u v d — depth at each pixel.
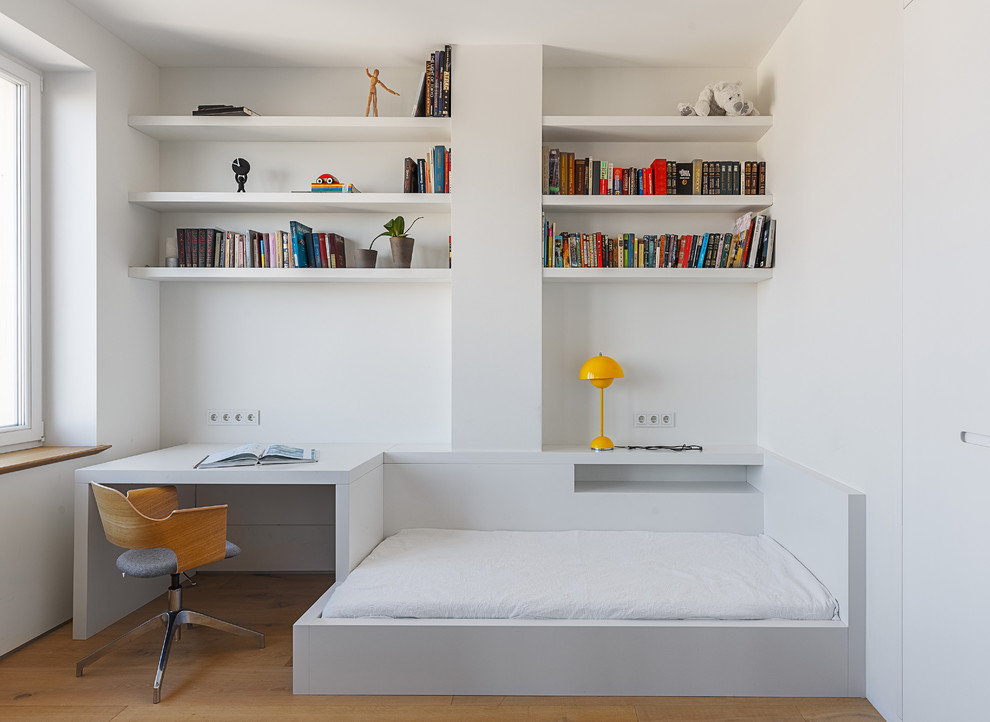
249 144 3.93
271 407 3.98
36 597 3.00
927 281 2.11
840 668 2.49
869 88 2.49
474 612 2.58
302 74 3.90
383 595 2.64
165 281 3.94
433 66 3.62
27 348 3.24
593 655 2.50
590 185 3.66
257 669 2.72
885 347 2.37
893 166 2.32
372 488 3.37
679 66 3.86
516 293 3.63
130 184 3.63
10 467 2.79
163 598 3.58
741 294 3.92
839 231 2.76
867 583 2.49
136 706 2.44
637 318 3.93
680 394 3.93
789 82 3.35
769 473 3.45
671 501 3.57
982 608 1.83
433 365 3.96
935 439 2.06
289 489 3.95
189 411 3.98
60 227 3.33
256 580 3.82
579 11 3.25
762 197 3.60
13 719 2.36
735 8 3.21
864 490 2.52
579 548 3.23
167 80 3.90
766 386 3.74
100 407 3.38
